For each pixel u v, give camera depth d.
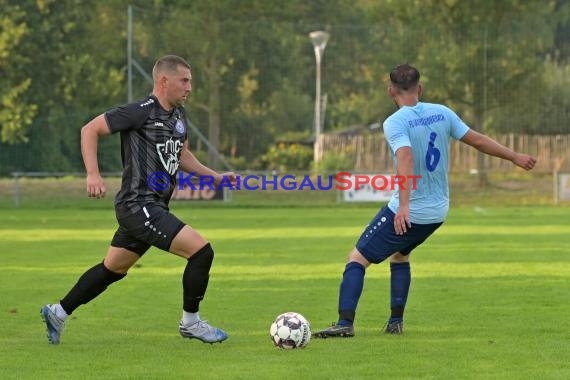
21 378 17.08
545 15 85.44
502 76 85.25
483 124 86.12
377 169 85.31
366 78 89.19
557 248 43.59
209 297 28.19
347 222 62.06
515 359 18.61
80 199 85.50
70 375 17.28
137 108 19.72
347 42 88.62
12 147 91.06
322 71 88.44
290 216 68.38
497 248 43.59
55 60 97.81
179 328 21.20
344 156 85.00
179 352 19.55
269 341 20.91
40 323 23.67
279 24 87.00
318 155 85.25
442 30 86.31
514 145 85.56
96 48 102.94
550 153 85.31
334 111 106.81
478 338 21.14
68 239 49.62
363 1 121.19
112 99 102.56
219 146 85.50
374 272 34.28
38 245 46.12
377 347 19.97
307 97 88.19
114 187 88.31
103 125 19.47
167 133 20.05
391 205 21.19
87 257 40.44
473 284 31.05
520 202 82.62
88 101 100.81
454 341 20.73
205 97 85.12
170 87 19.92
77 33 100.56
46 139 92.44
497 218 65.31
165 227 19.84
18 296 28.73
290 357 18.88
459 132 21.47
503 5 85.50
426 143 20.92
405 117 20.91
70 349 19.97
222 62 85.69
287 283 31.48
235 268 35.88
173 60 19.97
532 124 85.50
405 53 86.94
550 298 27.77
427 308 25.94
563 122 85.25
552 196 83.62
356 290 21.27
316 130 85.94
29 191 87.50
